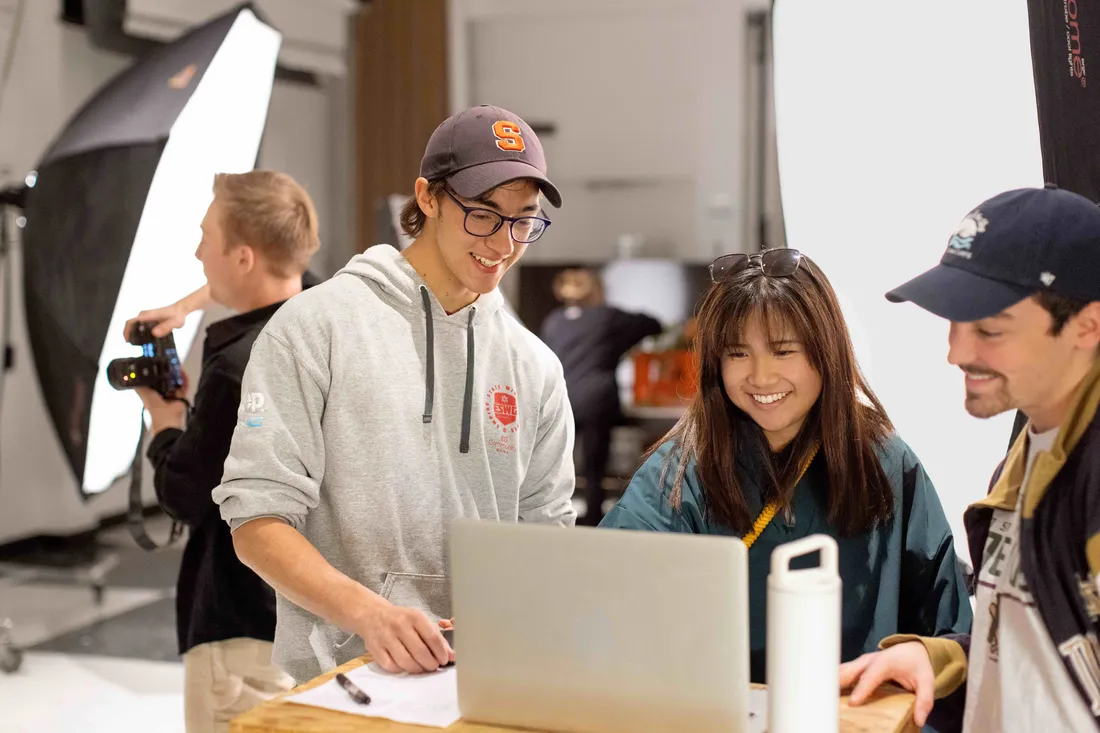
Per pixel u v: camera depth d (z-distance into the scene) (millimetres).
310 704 1271
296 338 1628
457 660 1200
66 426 2781
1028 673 1174
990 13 1854
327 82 7605
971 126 1886
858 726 1198
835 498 1532
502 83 7652
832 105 1998
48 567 5164
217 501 1608
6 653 3795
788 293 1485
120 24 5797
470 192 1539
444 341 1702
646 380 6617
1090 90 1616
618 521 1604
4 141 5379
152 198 2525
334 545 1668
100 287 2594
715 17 7250
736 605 1069
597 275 7008
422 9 7402
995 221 1167
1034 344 1146
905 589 1572
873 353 1979
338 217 7723
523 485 1855
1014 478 1246
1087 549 1099
